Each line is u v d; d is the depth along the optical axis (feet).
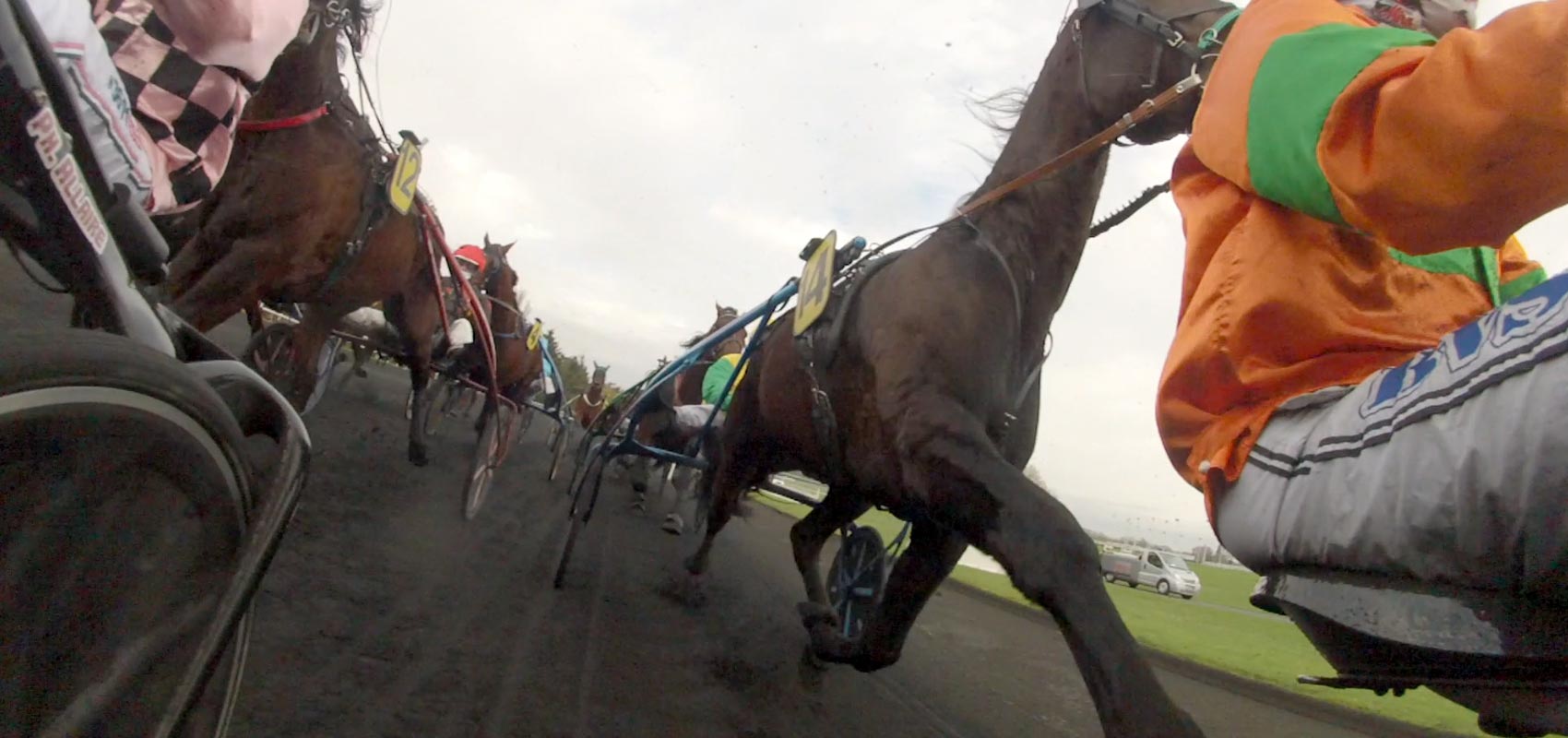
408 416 29.76
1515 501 3.44
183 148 6.61
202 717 4.18
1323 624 4.65
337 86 10.56
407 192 12.00
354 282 12.83
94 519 3.38
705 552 14.74
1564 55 3.38
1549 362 3.44
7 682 3.13
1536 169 3.64
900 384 7.02
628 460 25.58
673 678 10.52
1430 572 3.88
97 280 3.86
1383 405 4.23
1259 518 4.89
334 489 15.10
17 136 3.34
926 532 8.59
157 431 3.46
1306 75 4.46
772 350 10.94
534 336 26.63
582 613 12.46
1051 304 7.93
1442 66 3.74
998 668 16.14
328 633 8.84
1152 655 19.89
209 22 6.36
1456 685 4.02
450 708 7.91
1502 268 5.64
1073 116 7.79
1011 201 7.88
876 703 11.76
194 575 3.88
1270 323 4.84
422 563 12.41
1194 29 6.97
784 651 13.21
